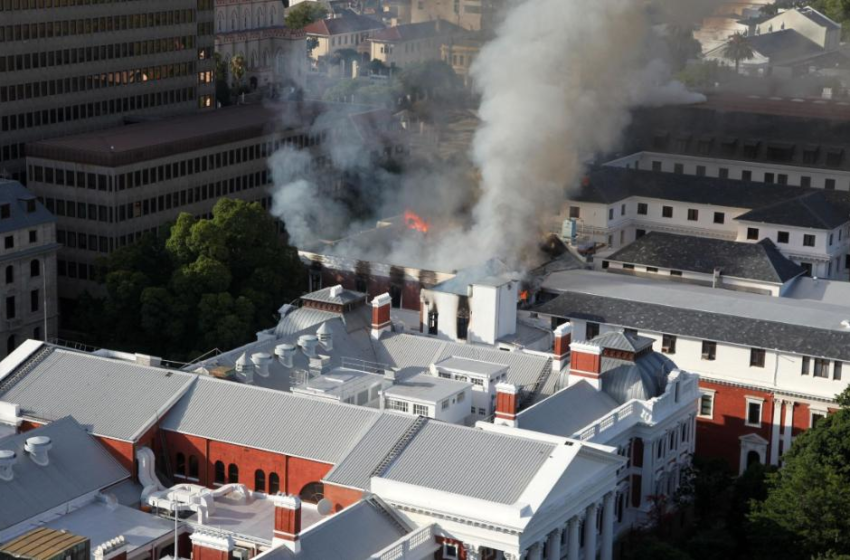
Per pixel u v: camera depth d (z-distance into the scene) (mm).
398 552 195375
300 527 195625
